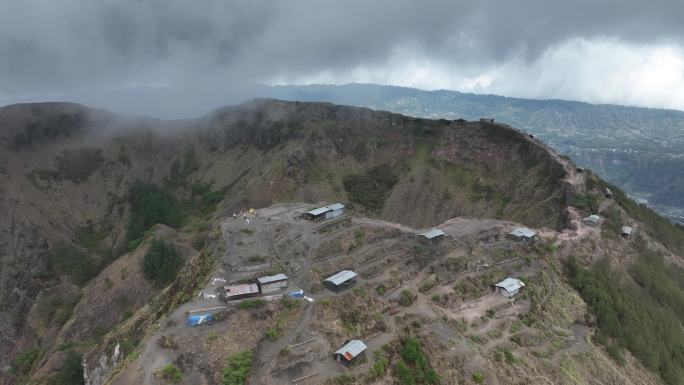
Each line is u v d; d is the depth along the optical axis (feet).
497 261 380.78
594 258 432.25
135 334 318.45
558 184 572.51
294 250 329.72
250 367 220.02
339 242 346.54
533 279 366.63
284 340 241.14
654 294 427.74
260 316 252.83
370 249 349.20
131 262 612.29
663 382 328.49
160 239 643.86
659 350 345.51
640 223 538.06
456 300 322.34
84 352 439.22
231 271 301.43
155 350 226.17
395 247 359.25
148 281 569.64
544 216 544.62
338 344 248.93
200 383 209.77
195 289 297.94
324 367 231.50
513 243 405.39
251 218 389.80
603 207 526.16
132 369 216.74
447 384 247.50
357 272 317.01
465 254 370.94
